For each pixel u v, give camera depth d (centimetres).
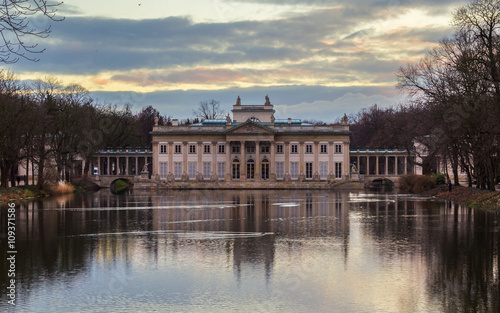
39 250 5678
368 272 4697
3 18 2408
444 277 4534
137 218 8294
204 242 6062
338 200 12038
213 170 19075
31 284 4438
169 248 5728
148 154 19988
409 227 7075
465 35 9338
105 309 3872
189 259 5216
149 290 4269
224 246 5825
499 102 8219
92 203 11344
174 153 19150
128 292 4219
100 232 6812
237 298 4075
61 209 9812
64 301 4028
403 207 9862
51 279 4572
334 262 5053
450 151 11294
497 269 4775
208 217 8412
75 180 17075
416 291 4188
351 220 7900
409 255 5322
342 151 19075
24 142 12588
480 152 9488
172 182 18888
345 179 18862
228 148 18838
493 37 8662
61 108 14412
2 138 10931
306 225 7375
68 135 14488
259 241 6112
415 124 12444
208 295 4141
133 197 13612
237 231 6856
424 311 3781
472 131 9581
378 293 4147
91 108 17438
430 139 11956
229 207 10256
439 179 14200
